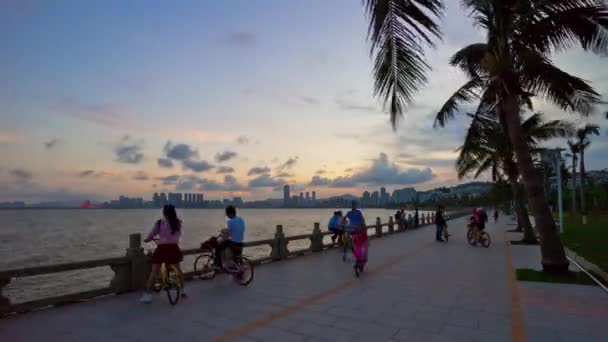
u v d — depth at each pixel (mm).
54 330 5438
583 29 8195
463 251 15227
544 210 9883
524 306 6750
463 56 11812
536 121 18203
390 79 5031
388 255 13953
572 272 9594
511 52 9531
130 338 5129
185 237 46250
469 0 9891
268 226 74875
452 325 5699
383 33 4738
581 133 50344
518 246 17266
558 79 9195
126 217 176875
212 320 5930
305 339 5109
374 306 6762
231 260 8812
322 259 12906
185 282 8852
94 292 7223
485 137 17734
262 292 7863
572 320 5938
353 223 12062
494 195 64438
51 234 58875
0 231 67250
